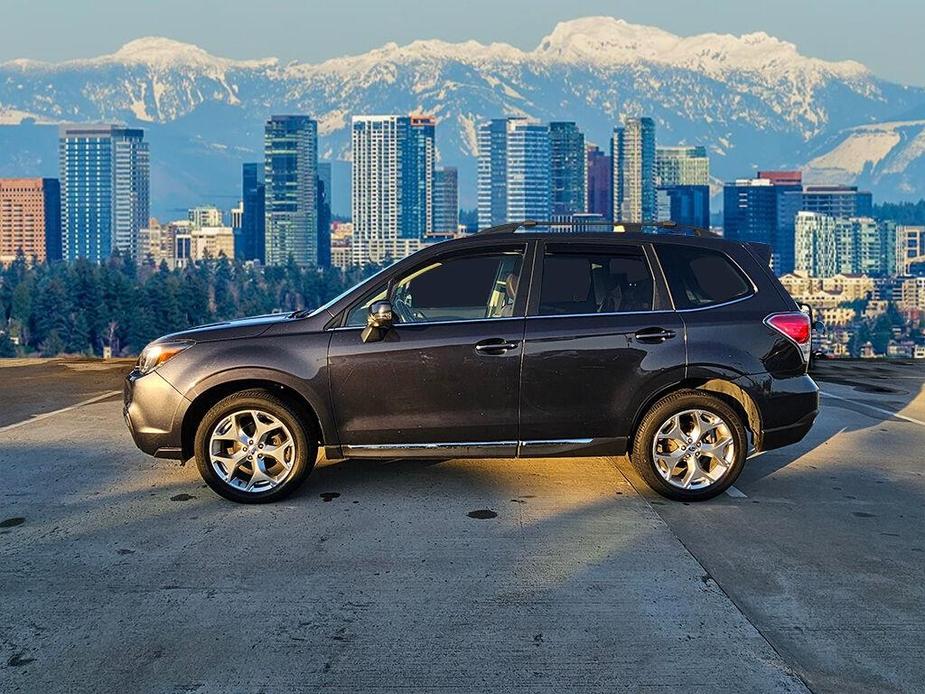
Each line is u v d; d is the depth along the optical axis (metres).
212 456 6.64
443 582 5.19
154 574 5.31
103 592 5.05
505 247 6.80
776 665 4.26
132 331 182.12
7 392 11.90
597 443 6.70
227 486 6.66
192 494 6.92
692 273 6.86
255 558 5.56
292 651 4.39
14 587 5.12
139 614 4.78
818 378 13.86
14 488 7.10
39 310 177.62
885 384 13.13
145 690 4.04
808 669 4.23
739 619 4.73
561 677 4.15
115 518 6.34
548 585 5.15
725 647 4.43
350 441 6.64
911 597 5.02
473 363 6.57
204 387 6.61
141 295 186.50
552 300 6.73
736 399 6.86
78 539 5.91
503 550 5.69
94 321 179.12
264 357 6.58
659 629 4.61
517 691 4.04
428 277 6.86
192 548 5.74
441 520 6.27
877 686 4.09
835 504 6.76
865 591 5.09
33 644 4.46
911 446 8.77
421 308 6.90
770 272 6.94
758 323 6.77
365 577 5.26
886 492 7.10
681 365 6.65
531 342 6.60
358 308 6.71
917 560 5.58
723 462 6.75
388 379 6.57
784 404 6.77
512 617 4.74
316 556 5.59
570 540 5.88
